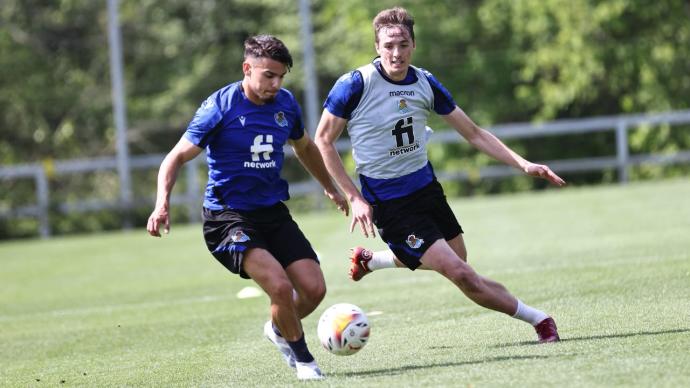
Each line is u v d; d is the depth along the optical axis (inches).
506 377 745.6
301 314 869.8
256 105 848.3
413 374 791.7
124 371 935.0
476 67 4170.8
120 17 4606.3
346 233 2363.4
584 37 3902.6
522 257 1628.9
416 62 4200.3
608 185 3420.3
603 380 709.3
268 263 820.0
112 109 4581.7
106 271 2034.9
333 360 906.7
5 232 3875.5
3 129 4527.6
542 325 892.0
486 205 2834.6
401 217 916.0
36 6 4633.4
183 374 887.1
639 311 997.8
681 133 3890.3
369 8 4284.0
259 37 833.5
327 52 4416.8
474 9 4254.4
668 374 711.7
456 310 1144.8
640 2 3863.2
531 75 3981.3
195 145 836.6
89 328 1285.7
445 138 3567.9
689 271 1246.3
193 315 1315.2
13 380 946.1
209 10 4618.6
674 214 2087.8
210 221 852.6
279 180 868.6
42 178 3344.0
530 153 4148.6
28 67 4542.3
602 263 1428.4
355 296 1360.7
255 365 906.7
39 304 1611.7
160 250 2388.0
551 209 2501.2
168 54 4648.1
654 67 3880.4
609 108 4114.2
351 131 927.7
